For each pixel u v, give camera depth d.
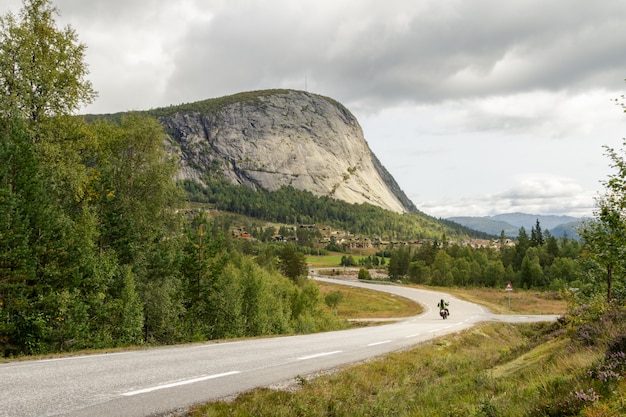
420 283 120.94
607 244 13.09
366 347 16.30
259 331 43.34
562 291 20.34
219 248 41.56
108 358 10.24
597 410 5.18
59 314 21.80
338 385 9.37
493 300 68.75
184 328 35.19
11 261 20.33
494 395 8.62
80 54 25.52
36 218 21.72
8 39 22.89
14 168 21.36
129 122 37.22
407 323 35.19
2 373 7.66
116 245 31.39
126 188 35.81
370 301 78.81
